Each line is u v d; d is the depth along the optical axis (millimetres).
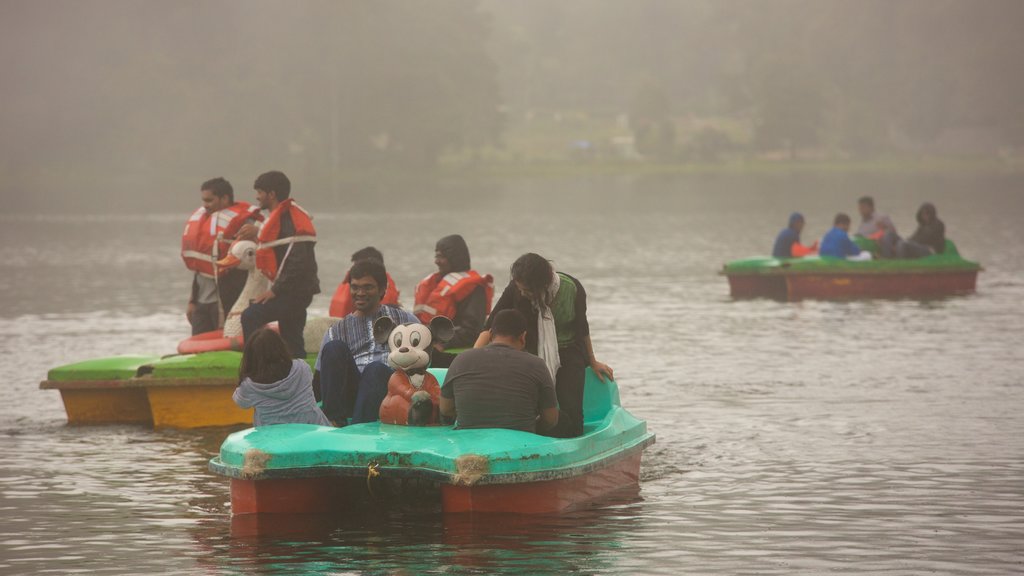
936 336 44875
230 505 22188
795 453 26125
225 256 33406
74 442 28500
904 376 36031
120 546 19828
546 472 20641
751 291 61156
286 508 21375
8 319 53625
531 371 21812
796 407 31438
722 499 22328
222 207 34062
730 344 43531
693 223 134875
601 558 18766
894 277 59281
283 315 30453
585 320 23719
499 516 20953
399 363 22500
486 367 21734
